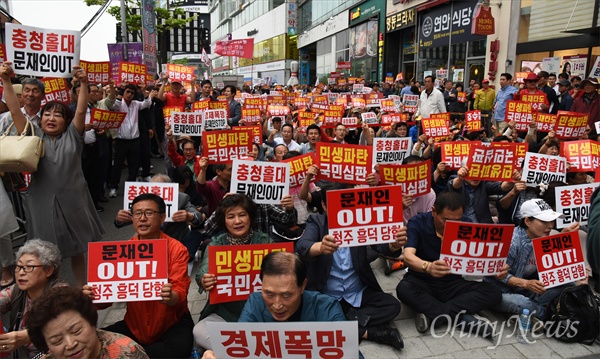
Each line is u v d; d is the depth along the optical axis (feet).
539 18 49.24
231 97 37.17
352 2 105.60
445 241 12.67
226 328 7.66
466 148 21.24
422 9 72.18
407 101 42.50
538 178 18.26
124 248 10.92
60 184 13.80
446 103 49.26
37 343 7.30
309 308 8.75
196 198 19.52
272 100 51.08
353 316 13.26
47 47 15.56
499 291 13.91
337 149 17.89
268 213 16.33
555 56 47.21
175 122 25.80
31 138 13.03
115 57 47.73
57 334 7.05
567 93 34.71
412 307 13.80
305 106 51.26
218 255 11.57
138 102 29.76
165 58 88.84
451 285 14.15
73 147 14.08
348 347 7.60
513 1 52.11
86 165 24.80
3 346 9.07
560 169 18.30
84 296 7.48
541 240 13.00
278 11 166.20
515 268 14.32
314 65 160.04
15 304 10.69
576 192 15.96
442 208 13.19
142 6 45.32
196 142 30.35
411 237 14.11
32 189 13.82
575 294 13.03
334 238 12.21
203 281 11.51
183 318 12.25
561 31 43.06
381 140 20.90
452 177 20.98
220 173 17.83
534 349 12.68
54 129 13.79
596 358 12.26
